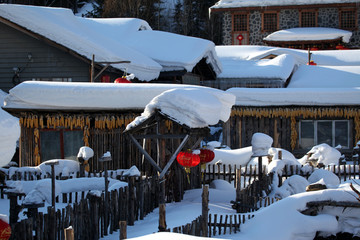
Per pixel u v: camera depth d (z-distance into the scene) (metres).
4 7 21.94
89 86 15.39
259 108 22.94
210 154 13.30
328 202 10.10
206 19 57.94
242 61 33.12
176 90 11.67
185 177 15.09
